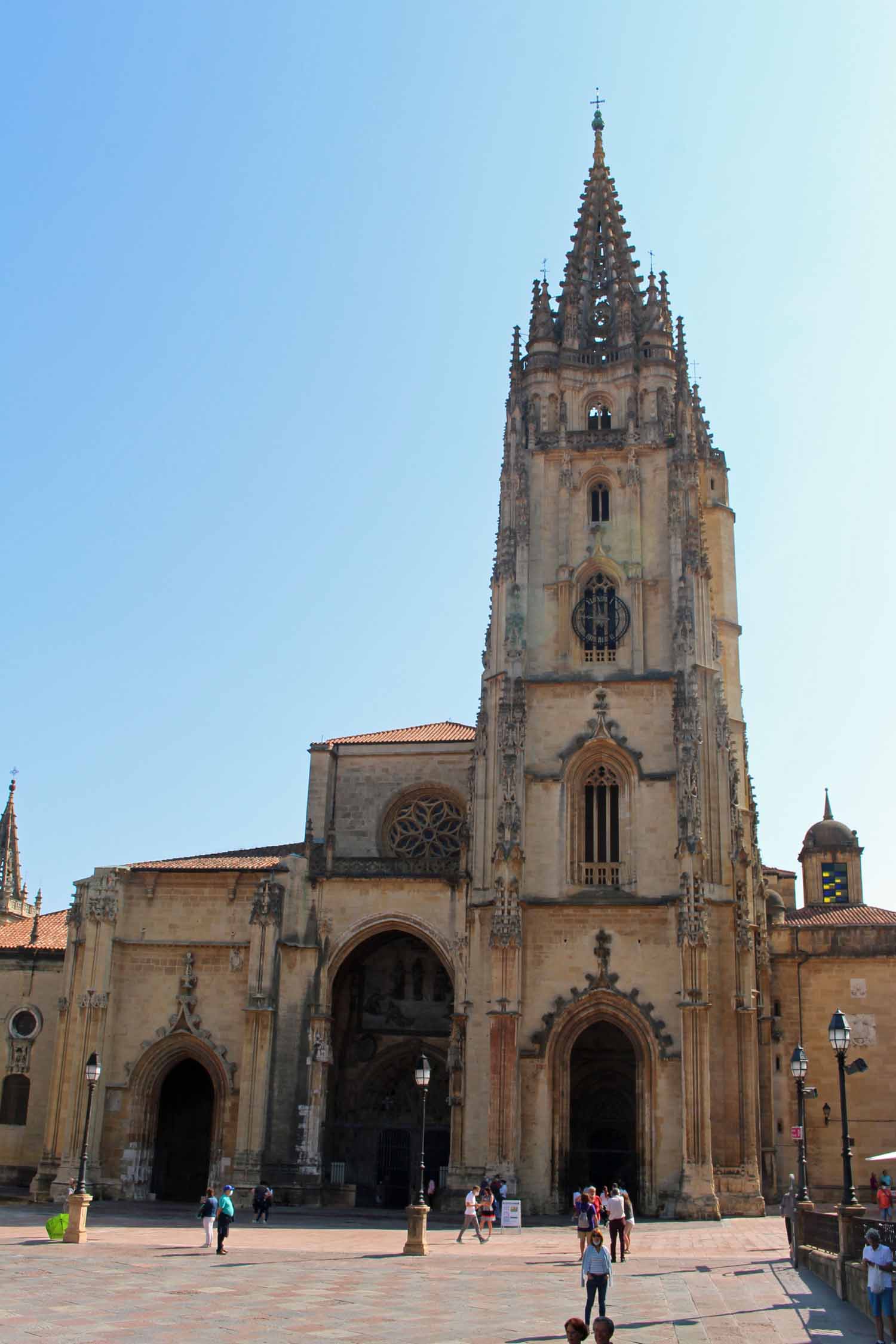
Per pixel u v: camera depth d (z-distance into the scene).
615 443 80.94
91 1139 71.94
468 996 71.38
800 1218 43.09
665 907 70.44
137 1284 35.09
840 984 81.94
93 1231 52.81
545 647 77.38
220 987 74.94
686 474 78.88
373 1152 77.19
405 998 79.25
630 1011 69.00
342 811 83.62
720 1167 66.31
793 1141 79.44
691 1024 66.25
